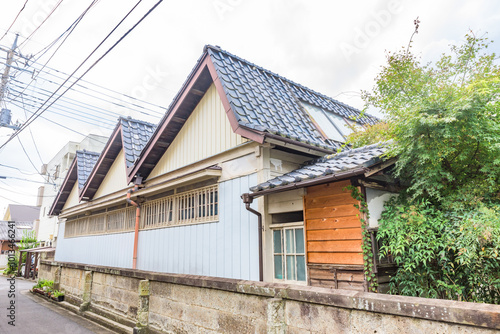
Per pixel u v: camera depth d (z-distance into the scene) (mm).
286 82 9578
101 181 13219
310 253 5633
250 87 7781
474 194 4492
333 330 3393
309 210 5762
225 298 4633
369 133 7023
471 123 4227
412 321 2859
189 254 8000
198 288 5125
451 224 4363
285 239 6258
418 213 4551
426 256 4383
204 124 8266
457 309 2574
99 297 8211
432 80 5156
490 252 3898
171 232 8758
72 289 10109
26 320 8094
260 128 5926
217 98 7965
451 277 4535
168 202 9203
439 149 4391
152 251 9383
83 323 7684
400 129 4699
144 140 11422
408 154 4754
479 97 4188
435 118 4285
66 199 16969
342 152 6355
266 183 5949
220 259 7137
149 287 6242
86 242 13828
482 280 4059
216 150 7738
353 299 3215
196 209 8117
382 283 4969
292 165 6980
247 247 6578
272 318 3777
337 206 5371
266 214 6391
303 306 3689
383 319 3041
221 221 7277
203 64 7895
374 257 4832
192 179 7812
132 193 10078
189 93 8250
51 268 13242
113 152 12133
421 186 4859
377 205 5262
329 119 9031
